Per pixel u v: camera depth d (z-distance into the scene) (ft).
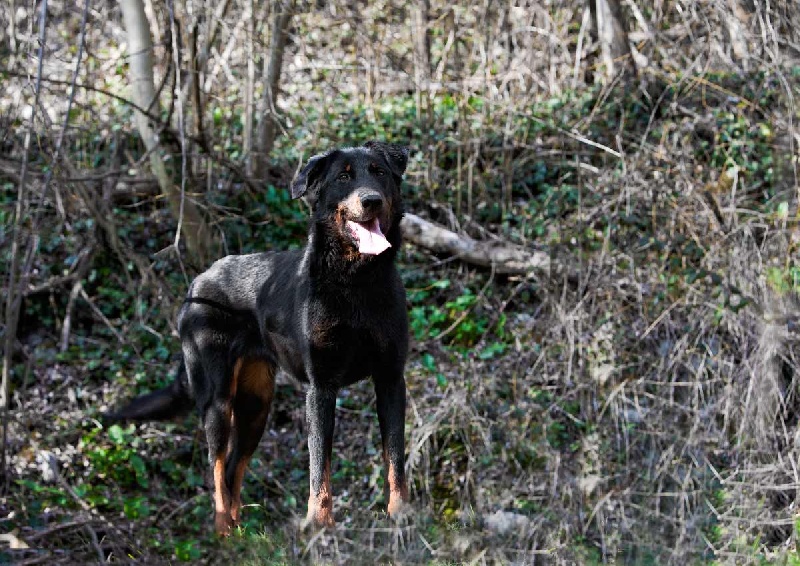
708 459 21.35
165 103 34.91
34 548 19.19
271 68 31.07
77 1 35.70
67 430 25.48
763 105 30.53
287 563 18.70
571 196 31.04
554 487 21.68
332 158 18.74
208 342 21.38
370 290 18.42
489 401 24.23
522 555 20.11
